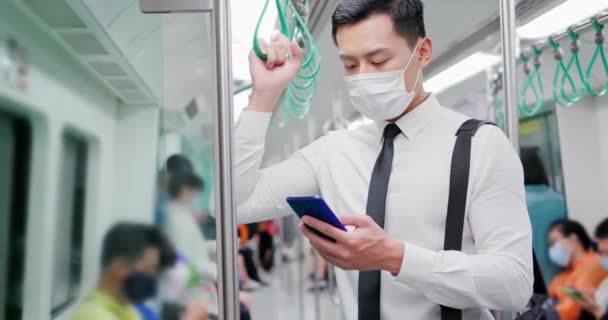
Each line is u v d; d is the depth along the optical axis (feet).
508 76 3.94
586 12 5.43
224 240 2.30
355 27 3.32
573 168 8.55
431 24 5.92
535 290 3.45
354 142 3.95
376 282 3.37
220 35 2.31
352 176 3.81
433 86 6.89
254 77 3.66
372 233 2.81
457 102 6.77
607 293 8.02
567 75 5.49
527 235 3.06
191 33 2.32
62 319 2.27
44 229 2.28
